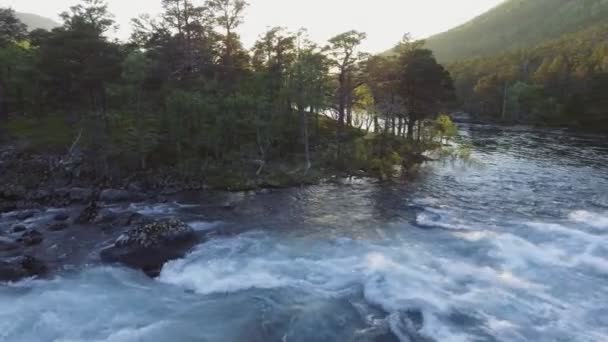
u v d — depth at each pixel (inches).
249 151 1793.8
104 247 952.9
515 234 1020.5
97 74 1727.4
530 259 864.9
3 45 2482.8
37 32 2657.5
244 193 1464.1
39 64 1833.2
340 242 994.7
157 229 948.6
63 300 722.2
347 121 2527.1
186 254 912.3
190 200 1370.6
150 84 2233.0
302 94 1722.4
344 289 757.9
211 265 857.5
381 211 1253.1
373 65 2331.4
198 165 1660.9
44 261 876.0
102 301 722.8
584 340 595.5
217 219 1178.6
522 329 624.1
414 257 892.0
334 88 2298.2
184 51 2455.7
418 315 666.2
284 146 1971.0
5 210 1205.7
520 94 4525.1
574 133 3476.9
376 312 680.4
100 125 1748.3
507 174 1784.0
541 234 1005.2
